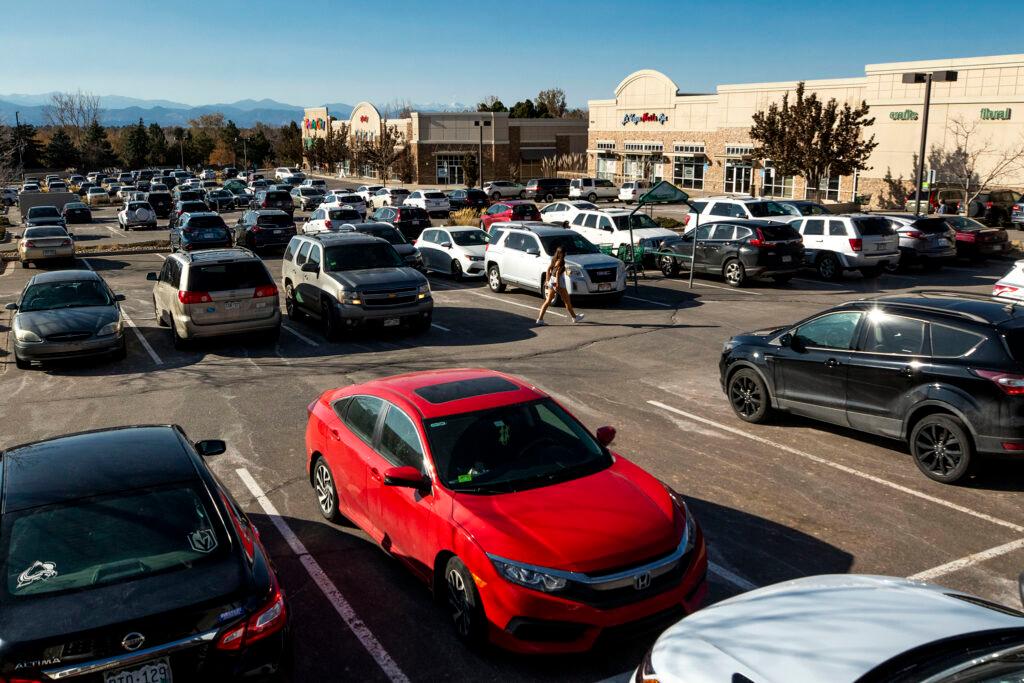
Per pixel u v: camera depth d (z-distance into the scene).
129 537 4.44
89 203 64.38
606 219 26.17
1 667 3.74
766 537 7.03
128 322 18.08
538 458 6.00
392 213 32.53
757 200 25.88
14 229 47.66
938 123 39.72
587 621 4.89
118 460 5.09
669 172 59.38
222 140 130.75
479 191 51.28
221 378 13.11
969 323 8.03
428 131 80.50
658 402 11.20
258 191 58.56
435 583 5.75
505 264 20.48
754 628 3.98
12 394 12.44
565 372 12.91
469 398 6.46
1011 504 7.63
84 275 15.27
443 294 21.11
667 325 16.48
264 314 15.09
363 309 15.26
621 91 63.09
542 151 83.06
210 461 9.23
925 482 8.20
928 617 3.94
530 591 4.93
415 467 6.04
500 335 15.96
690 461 8.88
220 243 30.41
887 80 41.75
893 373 8.47
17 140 96.06
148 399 11.96
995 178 37.62
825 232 22.23
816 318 9.41
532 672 5.14
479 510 5.42
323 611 5.97
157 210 51.97
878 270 22.22
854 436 9.67
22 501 4.62
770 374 9.85
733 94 52.44
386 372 13.24
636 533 5.23
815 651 3.68
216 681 4.04
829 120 39.88
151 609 3.98
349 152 94.12
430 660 5.30
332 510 7.48
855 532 7.11
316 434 7.60
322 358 14.41
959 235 24.64
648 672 3.92
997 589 6.11
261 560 4.57
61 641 3.80
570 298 18.59
